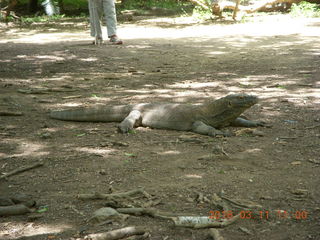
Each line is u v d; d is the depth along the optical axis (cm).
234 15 1980
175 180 384
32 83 846
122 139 513
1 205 338
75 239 288
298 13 2019
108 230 297
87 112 597
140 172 405
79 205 339
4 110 634
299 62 1028
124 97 723
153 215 315
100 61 1098
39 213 327
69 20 2338
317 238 282
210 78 880
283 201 338
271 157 438
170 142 496
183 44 1375
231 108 527
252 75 899
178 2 2902
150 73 944
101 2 1369
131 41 1466
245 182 376
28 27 2069
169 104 577
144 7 2669
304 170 401
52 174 407
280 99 690
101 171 404
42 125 578
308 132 522
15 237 293
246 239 283
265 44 1334
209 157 436
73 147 486
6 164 436
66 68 1013
